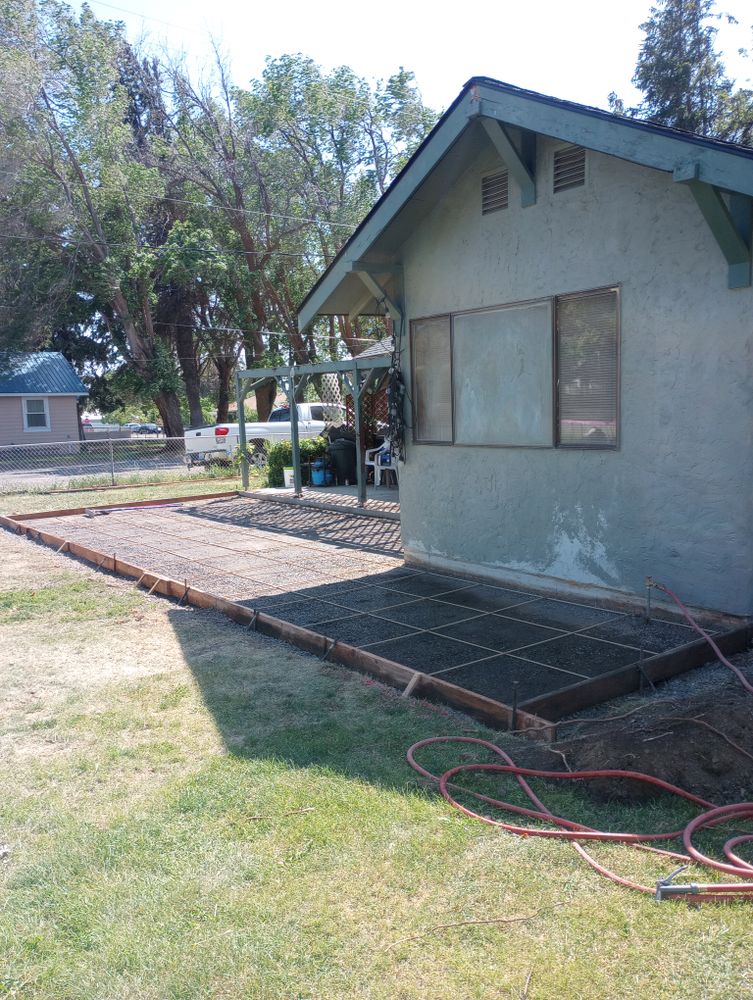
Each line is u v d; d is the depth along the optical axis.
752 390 5.37
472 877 2.93
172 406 32.09
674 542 6.03
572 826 3.25
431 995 2.35
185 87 30.38
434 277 7.96
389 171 32.97
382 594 7.48
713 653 5.32
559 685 4.91
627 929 2.60
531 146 6.70
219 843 3.21
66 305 30.50
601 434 6.52
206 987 2.42
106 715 4.68
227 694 4.98
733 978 2.37
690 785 3.49
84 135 27.78
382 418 16.16
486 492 7.70
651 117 28.52
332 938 2.62
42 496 16.41
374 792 3.60
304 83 30.97
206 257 28.45
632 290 6.07
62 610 7.25
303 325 8.90
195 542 10.68
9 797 3.72
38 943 2.64
